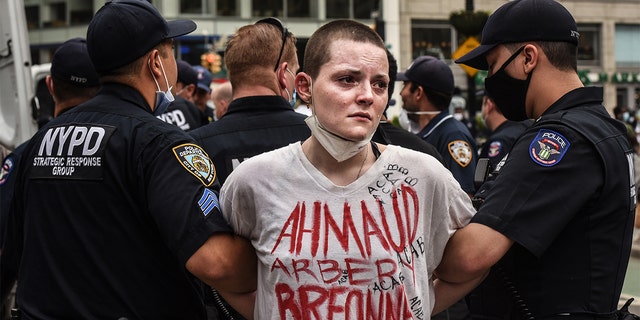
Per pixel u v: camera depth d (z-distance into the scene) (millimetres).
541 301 2404
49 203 2467
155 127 2438
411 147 3342
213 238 2266
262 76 3135
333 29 2086
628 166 2449
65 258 2420
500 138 5004
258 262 2186
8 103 5227
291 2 25547
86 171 2416
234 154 3039
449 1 27562
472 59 2643
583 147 2361
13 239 2701
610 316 2404
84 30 25172
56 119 2613
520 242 2285
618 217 2406
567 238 2383
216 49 22609
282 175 2104
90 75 3494
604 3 28875
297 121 3141
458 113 18484
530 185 2330
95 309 2383
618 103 29391
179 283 2471
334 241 2043
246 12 24938
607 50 29031
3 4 5152
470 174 4605
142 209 2402
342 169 2092
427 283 2137
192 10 24359
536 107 2568
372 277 2037
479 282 2406
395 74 3459
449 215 2223
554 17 2520
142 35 2543
